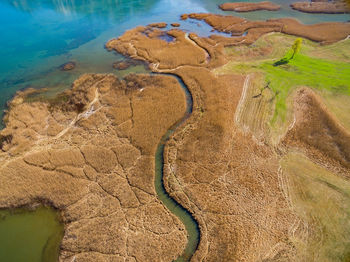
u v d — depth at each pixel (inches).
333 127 1014.4
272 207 788.0
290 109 1111.6
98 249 709.3
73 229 748.6
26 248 723.4
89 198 818.2
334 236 719.7
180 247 718.5
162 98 1187.9
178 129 1042.1
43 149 959.6
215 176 872.3
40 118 1085.8
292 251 697.0
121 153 948.6
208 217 773.3
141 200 816.9
